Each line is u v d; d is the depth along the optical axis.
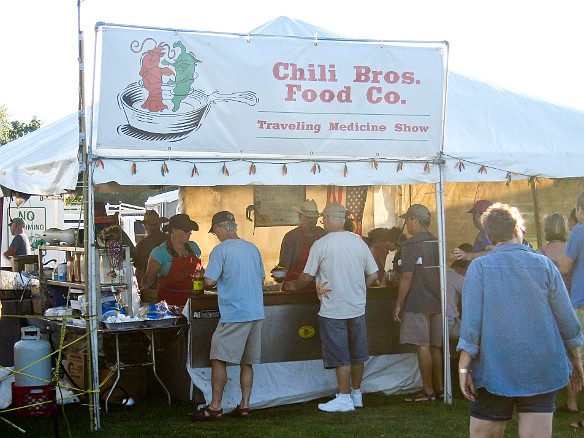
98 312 6.86
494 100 8.81
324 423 6.59
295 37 6.63
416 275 7.24
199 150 6.44
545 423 3.99
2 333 8.25
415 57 6.93
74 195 8.19
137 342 7.35
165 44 6.32
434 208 10.70
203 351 7.01
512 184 10.40
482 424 4.07
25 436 6.23
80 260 7.37
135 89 6.27
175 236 8.38
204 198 10.53
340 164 6.82
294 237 8.40
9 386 7.10
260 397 7.10
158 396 7.68
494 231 4.20
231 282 6.62
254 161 6.62
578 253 6.45
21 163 7.24
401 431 6.28
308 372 7.38
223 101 6.48
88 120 7.69
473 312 4.03
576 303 6.45
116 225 7.32
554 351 3.98
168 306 7.58
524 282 4.02
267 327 7.25
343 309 6.92
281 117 6.62
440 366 7.41
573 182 10.02
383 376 7.59
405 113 6.94
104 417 6.88
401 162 7.00
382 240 8.77
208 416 6.70
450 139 7.76
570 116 8.80
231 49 6.48
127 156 6.35
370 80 6.83
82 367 7.39
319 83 6.71
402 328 7.35
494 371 3.96
